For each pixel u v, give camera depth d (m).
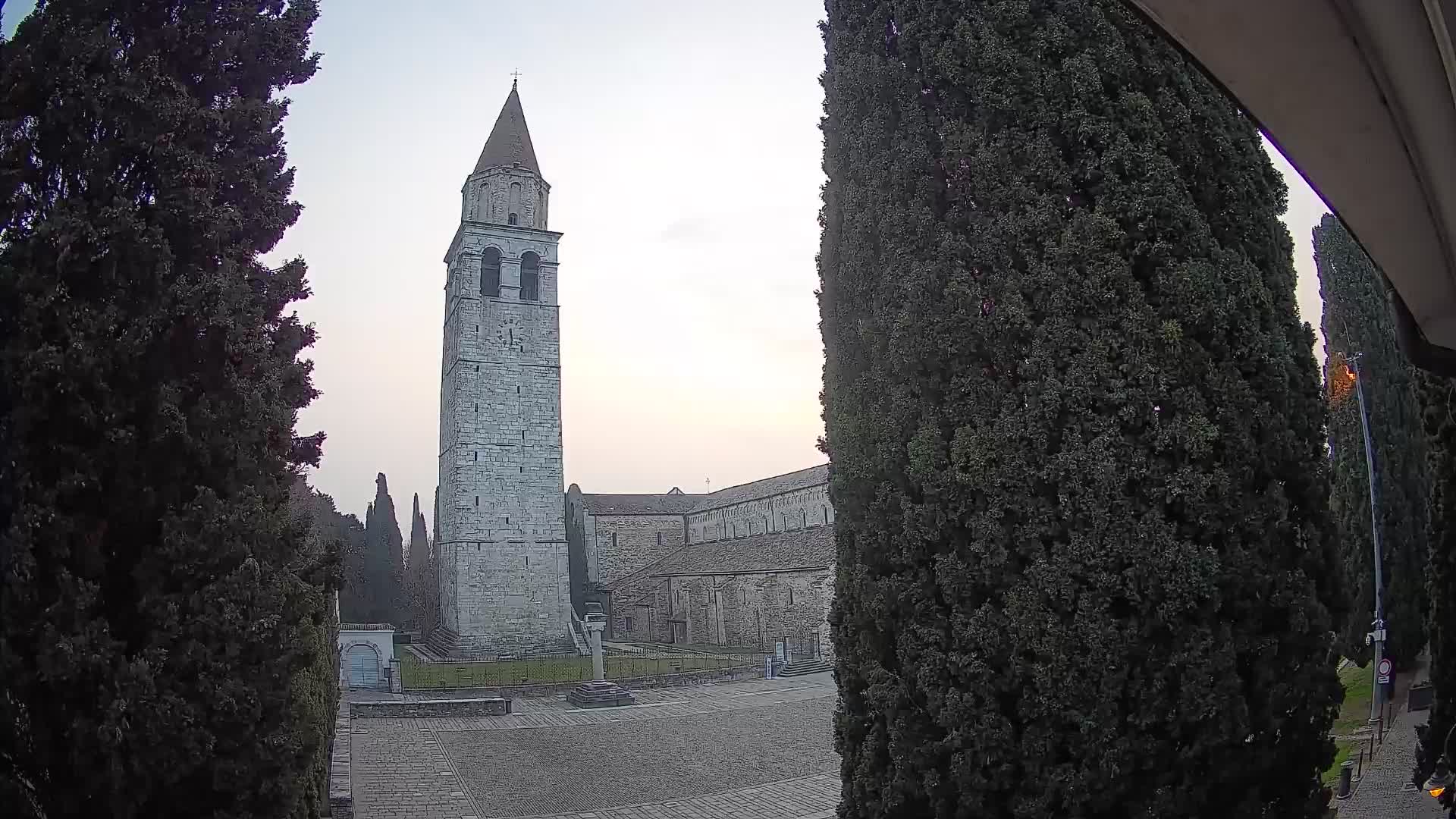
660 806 20.14
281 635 7.11
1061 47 7.29
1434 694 10.19
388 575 77.62
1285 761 6.53
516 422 57.84
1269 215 7.50
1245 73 3.02
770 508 66.31
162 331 6.88
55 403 6.60
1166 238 6.79
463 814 19.36
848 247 8.43
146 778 6.43
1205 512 6.37
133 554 6.96
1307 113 3.16
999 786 6.59
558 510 58.09
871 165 8.20
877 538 7.67
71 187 7.18
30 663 6.36
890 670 7.58
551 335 59.53
